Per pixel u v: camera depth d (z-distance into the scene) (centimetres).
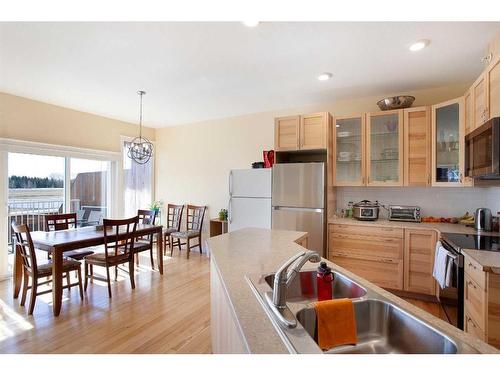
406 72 292
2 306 277
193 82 322
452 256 209
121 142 505
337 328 102
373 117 341
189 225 529
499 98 191
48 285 338
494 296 159
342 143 367
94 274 380
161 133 567
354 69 284
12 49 243
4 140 353
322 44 233
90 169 465
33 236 300
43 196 404
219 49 243
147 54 252
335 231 339
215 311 178
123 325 244
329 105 401
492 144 180
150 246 379
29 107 379
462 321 197
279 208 367
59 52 248
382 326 109
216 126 502
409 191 352
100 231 335
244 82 322
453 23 201
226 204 494
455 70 287
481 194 316
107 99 385
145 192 556
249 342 79
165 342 218
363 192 378
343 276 141
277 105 416
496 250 193
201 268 408
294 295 146
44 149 393
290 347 76
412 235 297
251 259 162
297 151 380
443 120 297
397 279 305
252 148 466
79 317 257
